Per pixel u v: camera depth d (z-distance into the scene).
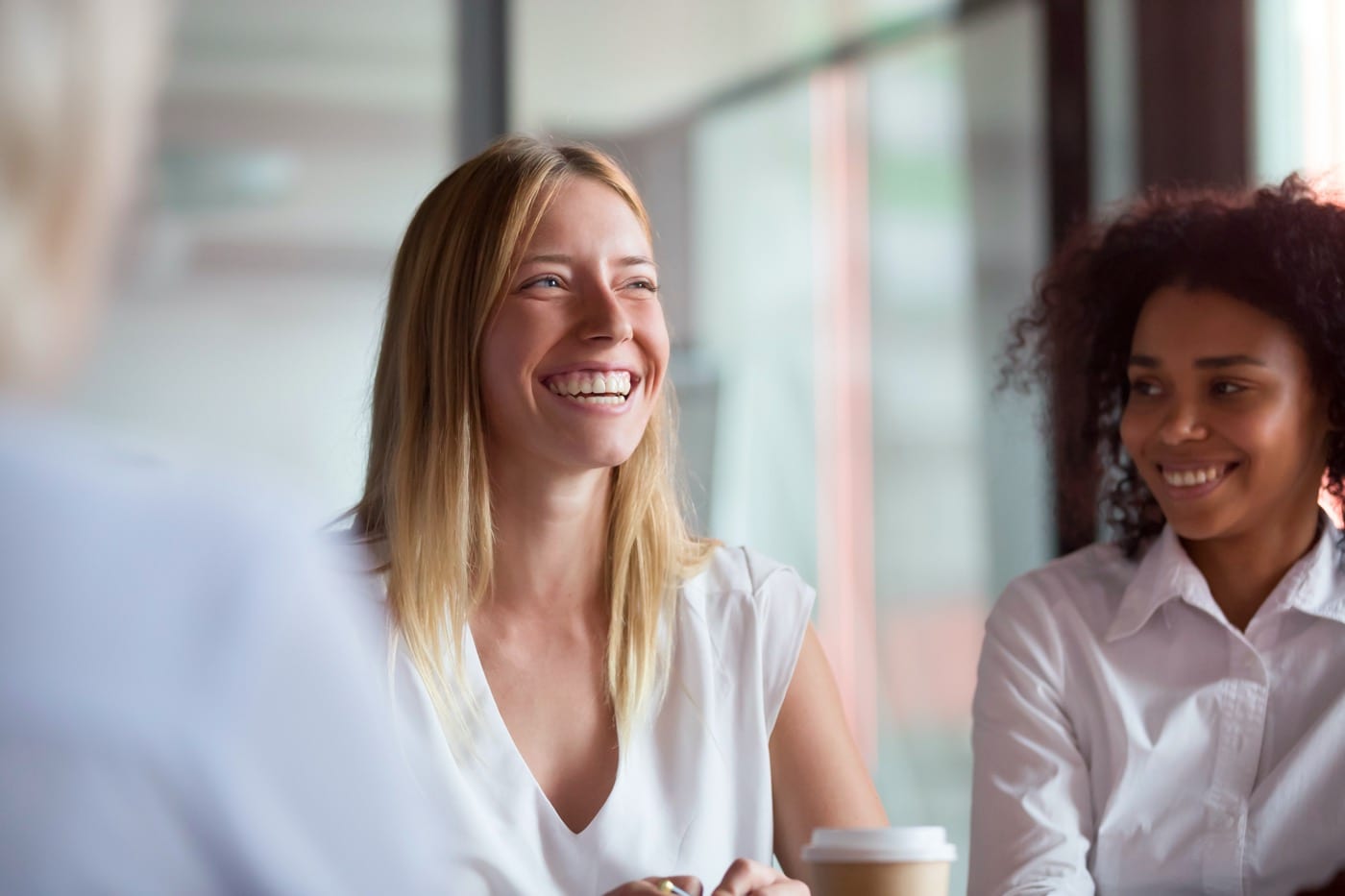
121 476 0.55
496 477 1.44
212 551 0.55
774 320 3.17
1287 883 1.47
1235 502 1.50
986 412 3.32
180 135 2.79
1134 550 1.66
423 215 1.49
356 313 2.87
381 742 0.61
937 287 3.31
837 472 3.20
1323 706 1.51
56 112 0.42
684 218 3.12
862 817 1.45
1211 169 3.31
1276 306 1.50
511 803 1.32
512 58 3.02
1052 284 1.86
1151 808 1.51
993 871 1.50
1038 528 3.34
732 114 3.15
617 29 3.10
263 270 2.81
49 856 0.51
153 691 0.53
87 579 0.53
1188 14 3.33
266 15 2.85
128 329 2.71
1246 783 1.49
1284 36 3.15
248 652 0.55
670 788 1.39
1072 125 3.39
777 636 1.51
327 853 0.58
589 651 1.44
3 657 0.51
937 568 3.28
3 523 0.52
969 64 3.33
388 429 1.50
